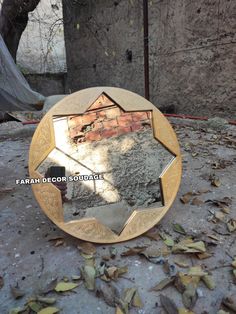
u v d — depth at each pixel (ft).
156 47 18.35
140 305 4.11
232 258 4.98
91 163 5.49
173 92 17.69
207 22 14.79
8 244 5.61
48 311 3.95
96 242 5.32
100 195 5.52
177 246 5.19
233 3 13.42
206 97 15.64
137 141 5.74
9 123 15.78
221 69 14.56
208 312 3.99
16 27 23.25
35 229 6.09
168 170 5.75
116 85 23.34
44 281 4.62
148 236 5.61
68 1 27.68
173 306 4.03
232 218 6.21
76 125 5.40
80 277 4.62
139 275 4.66
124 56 21.71
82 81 28.55
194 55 15.85
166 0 16.99
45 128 5.16
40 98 19.62
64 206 5.30
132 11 19.99
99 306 4.13
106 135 5.59
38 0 22.21
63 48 36.45
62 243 5.50
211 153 10.35
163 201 5.74
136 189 5.70
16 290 4.40
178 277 4.47
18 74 18.93
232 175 8.43
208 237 5.54
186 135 12.77
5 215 6.70
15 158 10.80
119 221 5.54
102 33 23.95
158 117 5.76
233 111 14.39
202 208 6.65
